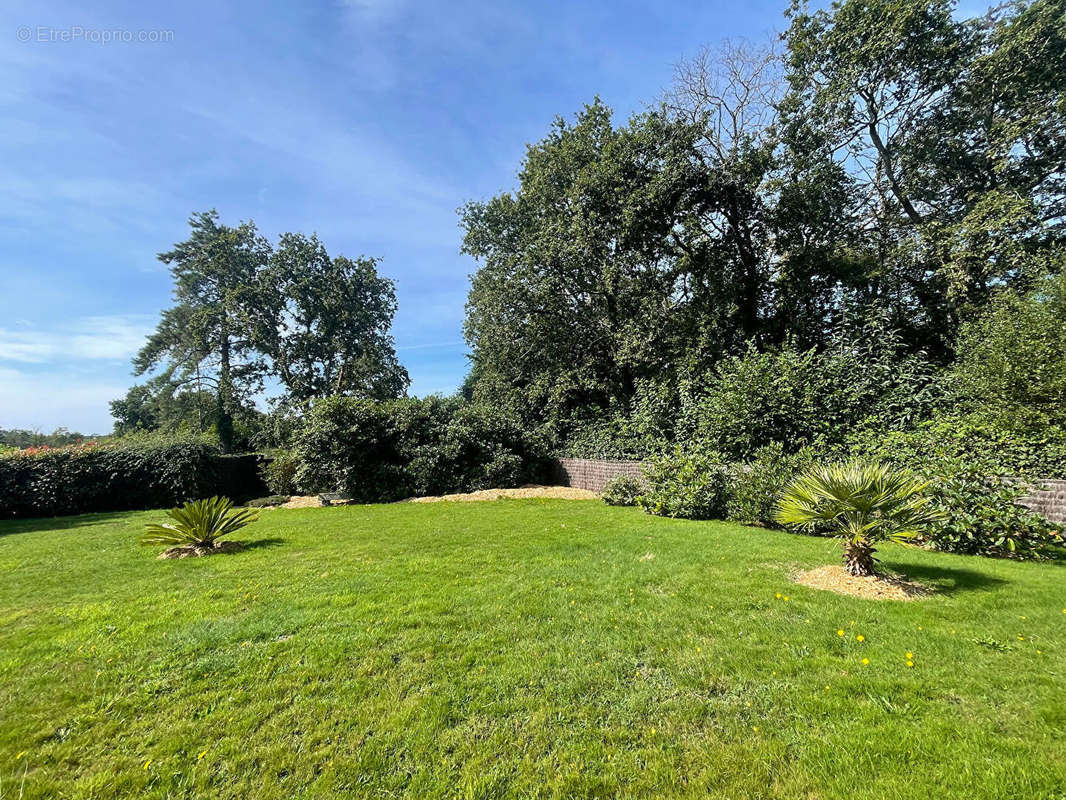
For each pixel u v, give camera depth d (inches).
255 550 259.4
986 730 90.5
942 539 229.9
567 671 118.4
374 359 1175.6
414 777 84.7
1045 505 235.3
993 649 122.6
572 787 81.7
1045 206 527.2
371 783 83.3
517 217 741.3
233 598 176.4
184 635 141.5
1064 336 277.3
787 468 303.0
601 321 682.2
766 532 276.7
